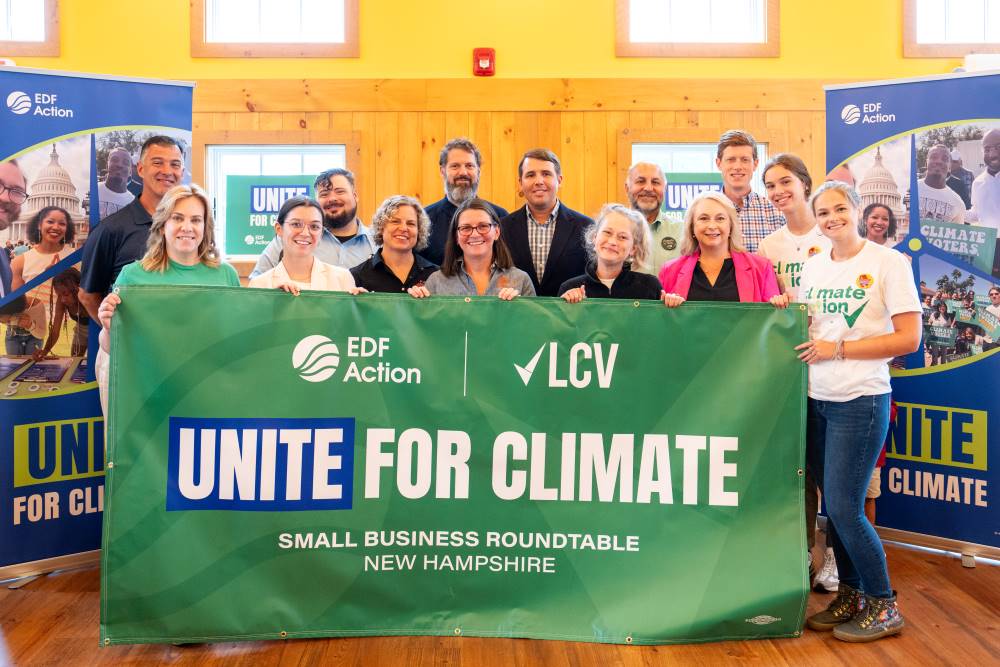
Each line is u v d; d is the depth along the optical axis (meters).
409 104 5.33
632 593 2.65
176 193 2.96
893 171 3.74
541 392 2.69
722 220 3.15
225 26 5.37
